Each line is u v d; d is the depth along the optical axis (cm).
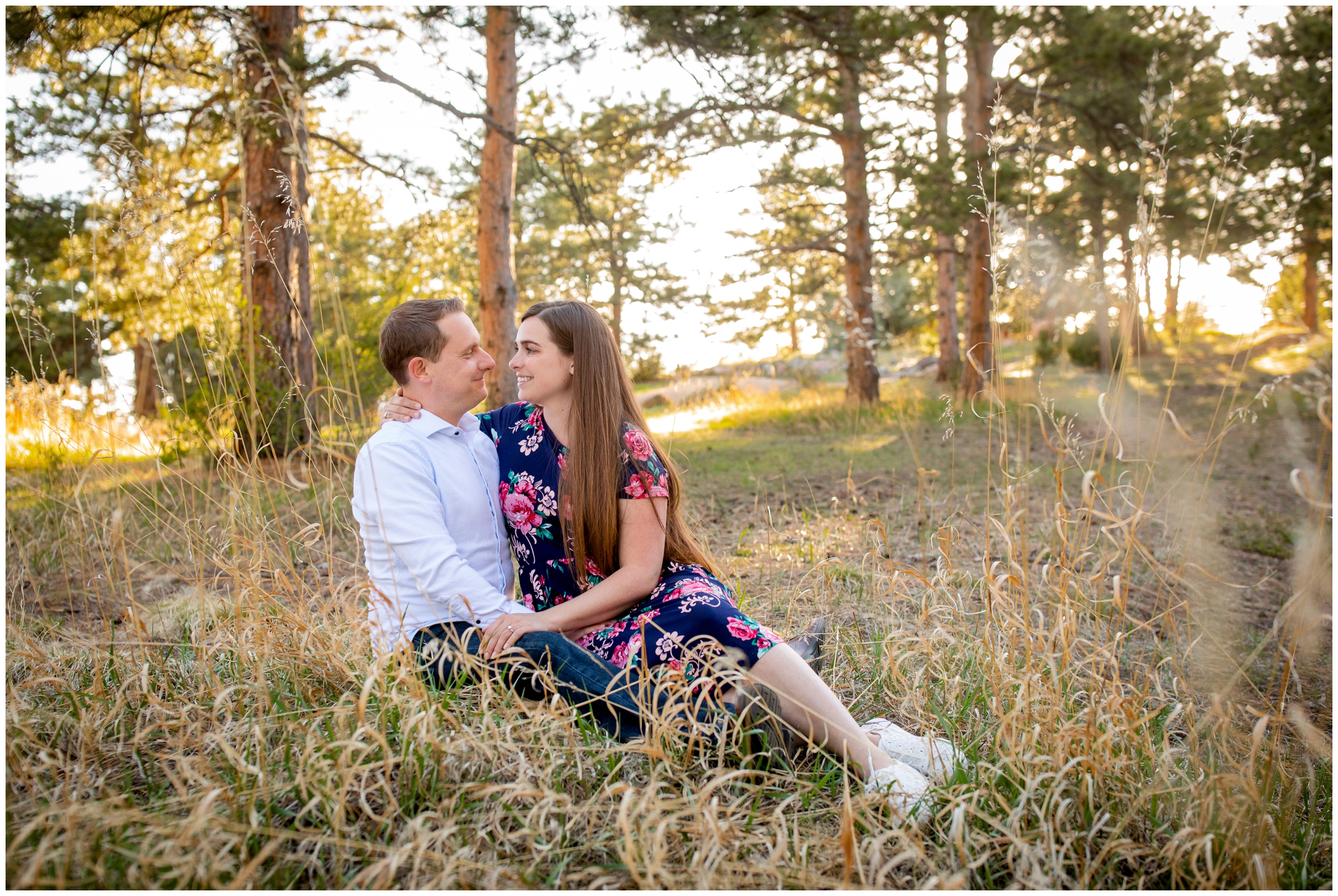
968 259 1408
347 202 944
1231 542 416
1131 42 1096
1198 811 173
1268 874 160
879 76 1178
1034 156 257
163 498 371
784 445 950
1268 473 665
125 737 199
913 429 917
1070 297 282
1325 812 192
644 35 894
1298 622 188
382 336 232
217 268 368
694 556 231
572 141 1182
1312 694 248
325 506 356
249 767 170
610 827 168
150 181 268
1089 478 209
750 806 181
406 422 228
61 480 376
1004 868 168
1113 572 346
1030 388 834
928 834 178
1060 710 192
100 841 152
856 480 663
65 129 778
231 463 266
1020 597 239
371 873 146
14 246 910
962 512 412
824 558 388
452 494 225
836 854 168
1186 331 247
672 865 161
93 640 247
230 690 190
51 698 219
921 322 2641
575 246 2536
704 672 195
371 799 175
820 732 199
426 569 213
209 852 148
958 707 235
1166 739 191
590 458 213
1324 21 936
